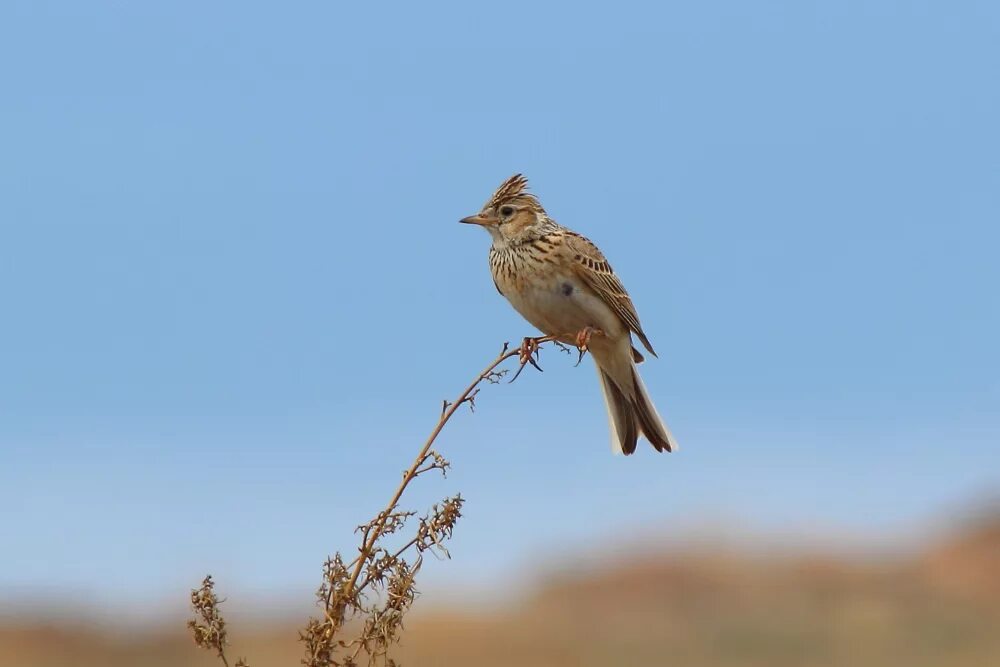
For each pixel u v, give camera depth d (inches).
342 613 214.8
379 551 215.6
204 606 223.0
